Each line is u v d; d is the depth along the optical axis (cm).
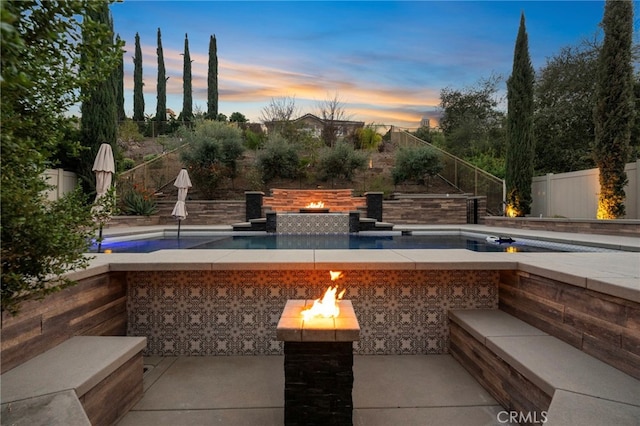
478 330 278
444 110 2316
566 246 649
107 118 1066
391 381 288
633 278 226
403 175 1482
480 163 1589
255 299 341
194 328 340
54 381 194
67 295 255
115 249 628
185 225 1182
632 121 805
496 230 920
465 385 280
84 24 144
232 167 1433
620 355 206
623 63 802
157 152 1856
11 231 149
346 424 212
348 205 1366
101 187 589
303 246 705
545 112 1400
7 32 87
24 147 138
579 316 238
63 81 155
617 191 806
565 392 183
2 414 168
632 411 168
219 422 232
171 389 275
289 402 213
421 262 320
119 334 328
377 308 344
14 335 210
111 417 222
